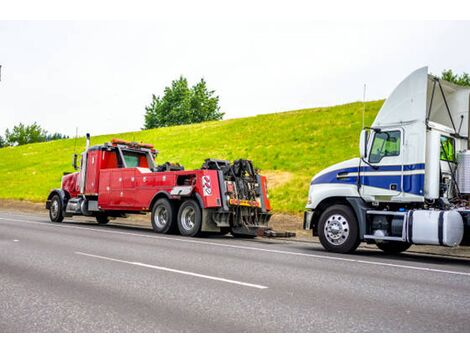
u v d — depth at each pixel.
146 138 48.91
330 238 11.00
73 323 4.71
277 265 8.48
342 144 29.45
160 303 5.53
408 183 10.20
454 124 11.36
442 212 9.44
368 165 10.77
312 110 43.22
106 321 4.79
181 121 77.62
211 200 13.63
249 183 14.70
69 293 5.98
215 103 81.81
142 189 15.41
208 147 37.84
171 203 14.52
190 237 13.70
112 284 6.54
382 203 10.76
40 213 26.91
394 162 10.43
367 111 36.53
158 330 4.51
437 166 10.09
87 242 11.38
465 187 10.72
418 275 7.81
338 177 11.22
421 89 10.26
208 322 4.79
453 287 6.82
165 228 14.51
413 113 10.32
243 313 5.14
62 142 60.97
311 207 11.48
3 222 17.23
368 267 8.55
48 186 37.66
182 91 79.00
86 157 17.69
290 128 37.62
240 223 14.26
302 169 26.38
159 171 15.82
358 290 6.45
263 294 6.06
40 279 6.83
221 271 7.70
